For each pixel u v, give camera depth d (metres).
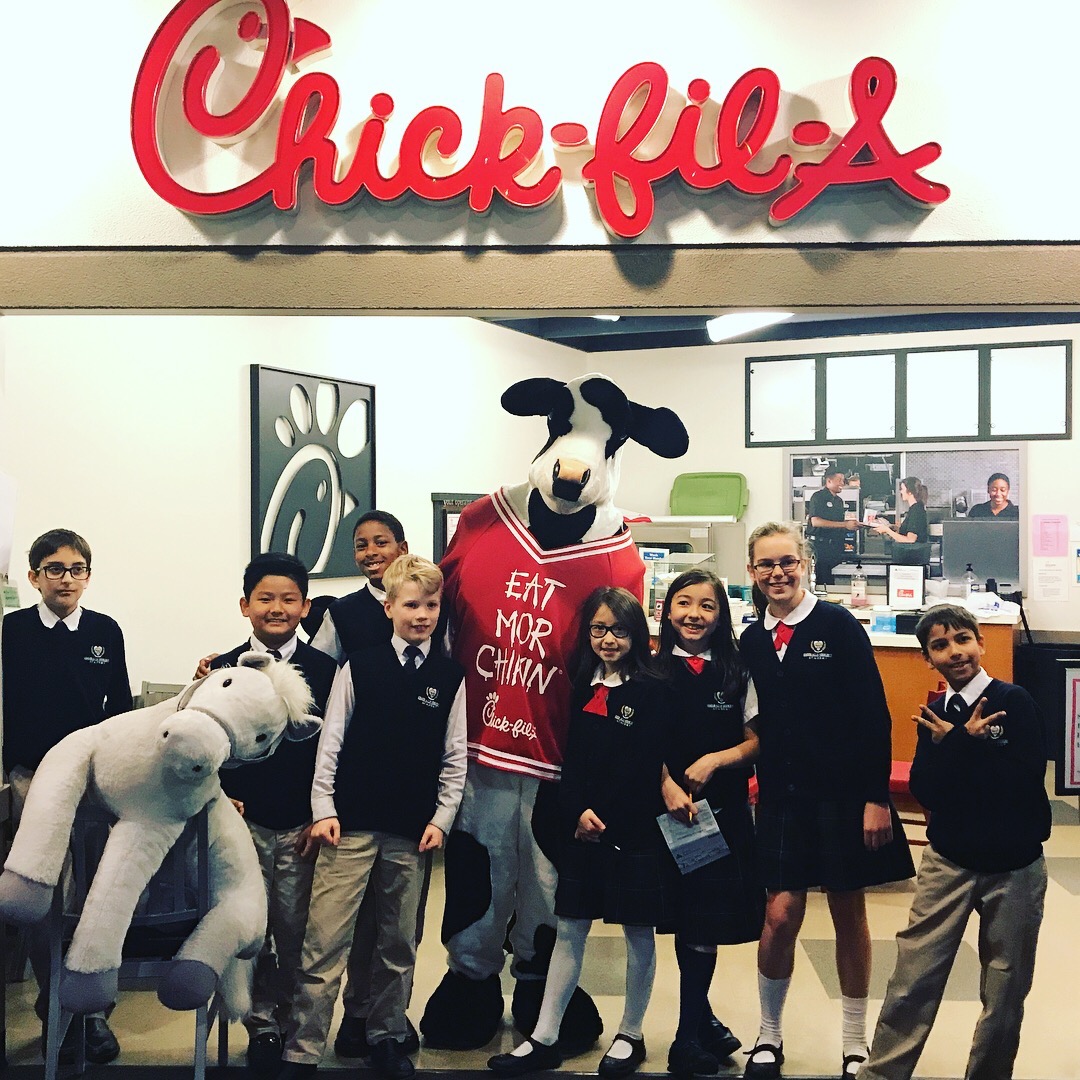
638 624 2.73
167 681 4.54
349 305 2.65
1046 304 2.56
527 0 2.63
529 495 2.97
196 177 2.67
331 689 2.83
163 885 2.59
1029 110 2.55
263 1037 2.76
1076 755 3.85
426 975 3.46
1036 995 3.27
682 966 2.73
